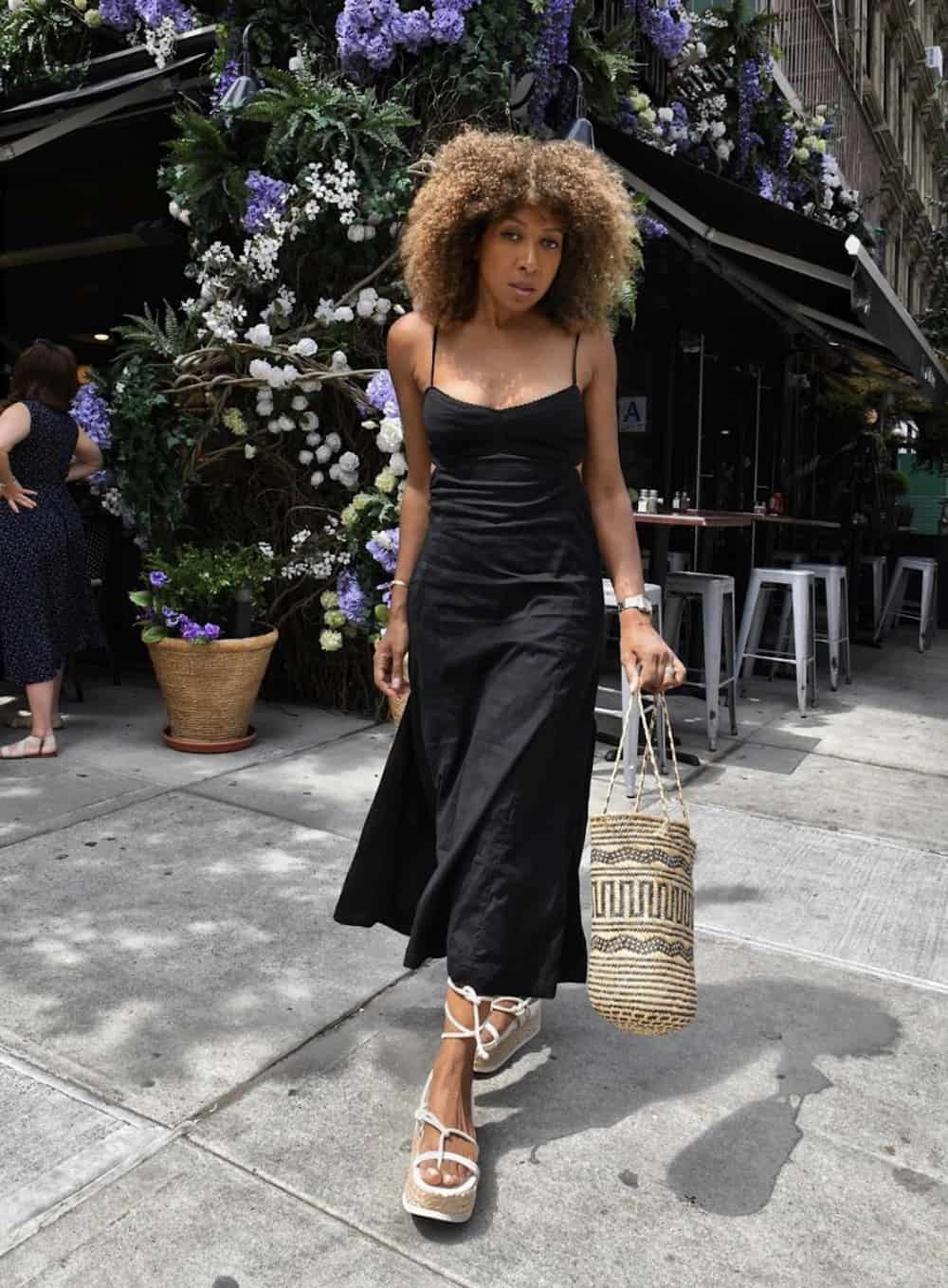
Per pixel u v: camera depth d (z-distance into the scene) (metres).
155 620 4.75
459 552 2.05
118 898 3.22
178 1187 1.97
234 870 3.46
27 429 4.45
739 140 7.77
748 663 6.75
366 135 4.73
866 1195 2.01
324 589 5.39
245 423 5.14
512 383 2.05
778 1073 2.42
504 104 5.12
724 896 3.43
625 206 2.11
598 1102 2.28
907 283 25.47
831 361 10.42
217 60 5.19
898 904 3.40
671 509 7.18
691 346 8.45
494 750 1.98
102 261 6.72
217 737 4.78
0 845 3.61
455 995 2.04
